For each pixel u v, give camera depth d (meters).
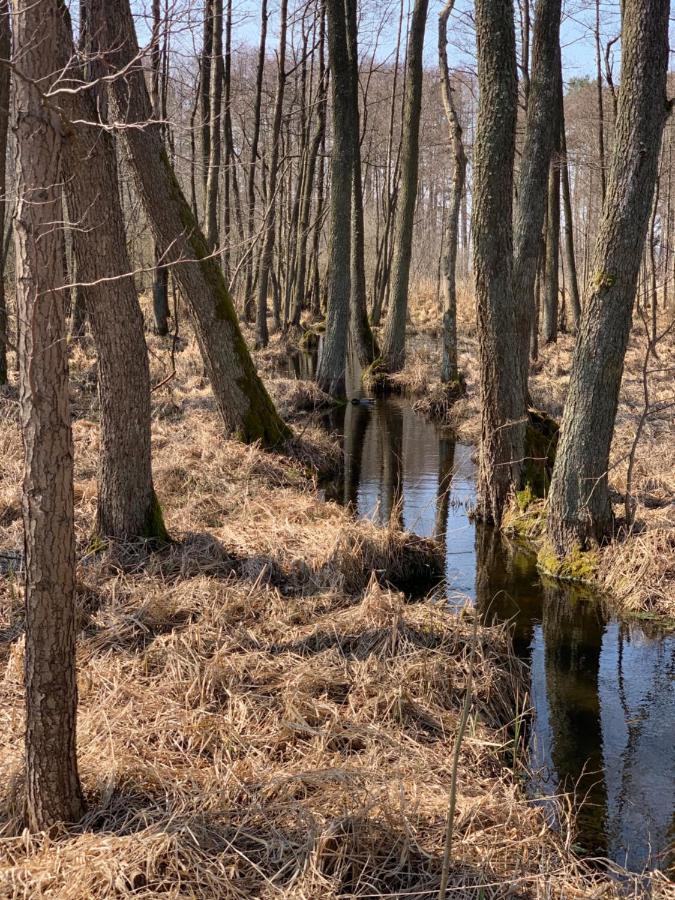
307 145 24.83
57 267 2.78
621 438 10.87
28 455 2.85
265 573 6.27
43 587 2.94
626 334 7.05
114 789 3.46
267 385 16.36
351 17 17.11
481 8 7.72
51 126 2.72
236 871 3.03
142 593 5.62
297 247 28.14
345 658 4.96
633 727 4.90
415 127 18.00
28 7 2.65
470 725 4.49
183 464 9.11
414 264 46.41
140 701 4.33
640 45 6.31
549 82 8.70
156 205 8.95
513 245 8.62
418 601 6.30
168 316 22.58
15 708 4.16
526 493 8.77
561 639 6.16
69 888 2.83
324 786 3.61
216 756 3.82
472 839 3.40
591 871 3.54
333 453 11.68
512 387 8.69
